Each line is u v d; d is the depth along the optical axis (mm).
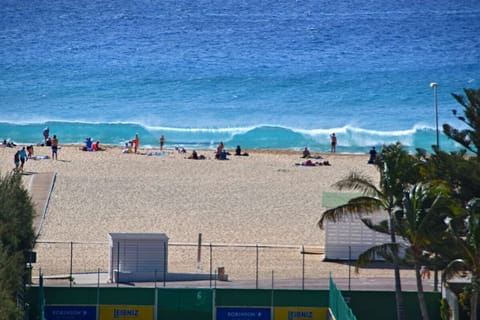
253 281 136875
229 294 121250
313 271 142250
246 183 197750
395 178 118188
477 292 111500
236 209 177375
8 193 127188
